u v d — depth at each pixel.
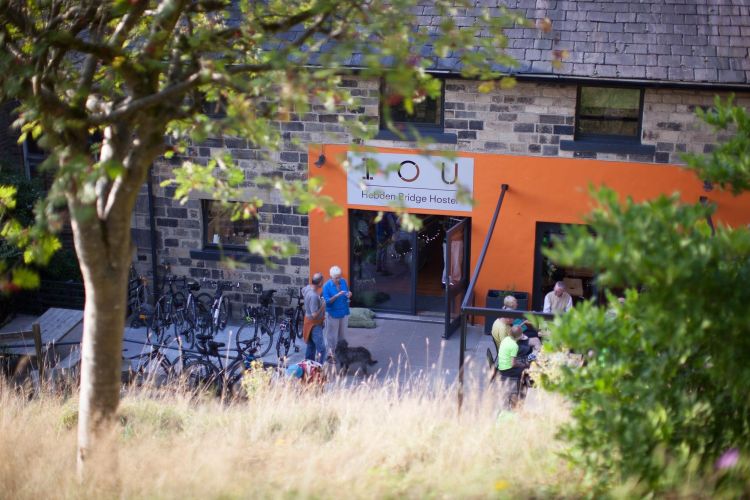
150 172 32.94
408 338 30.75
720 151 10.90
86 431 12.27
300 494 10.80
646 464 9.95
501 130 30.11
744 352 9.03
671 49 28.11
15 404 16.59
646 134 29.23
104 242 11.77
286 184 11.41
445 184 31.05
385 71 10.46
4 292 12.56
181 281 34.00
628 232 7.94
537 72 28.20
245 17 13.54
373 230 32.47
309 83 10.83
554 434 11.49
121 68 11.86
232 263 10.95
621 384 10.36
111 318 12.06
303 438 14.46
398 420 14.25
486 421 14.08
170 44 13.37
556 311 10.82
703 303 8.45
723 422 10.21
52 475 12.05
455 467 11.88
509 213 30.86
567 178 30.09
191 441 13.75
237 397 20.70
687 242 8.15
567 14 29.08
